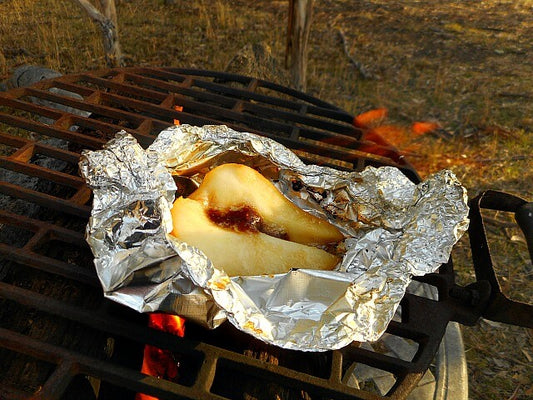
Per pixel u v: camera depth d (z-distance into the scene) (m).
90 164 0.21
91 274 0.21
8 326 0.21
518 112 0.71
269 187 0.25
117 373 0.18
